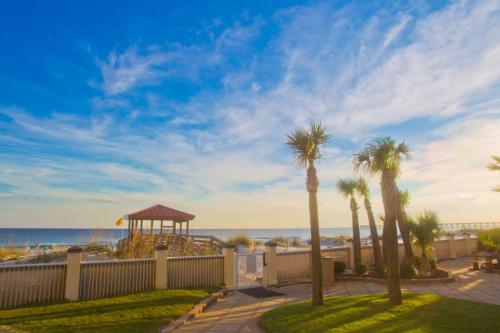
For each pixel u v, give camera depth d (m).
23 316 7.71
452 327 6.41
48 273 9.27
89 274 9.77
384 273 13.43
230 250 12.28
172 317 7.81
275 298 10.51
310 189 9.15
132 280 10.50
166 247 11.16
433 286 11.98
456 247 22.03
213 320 7.96
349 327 6.60
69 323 7.13
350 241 16.92
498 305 8.28
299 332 6.48
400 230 15.38
